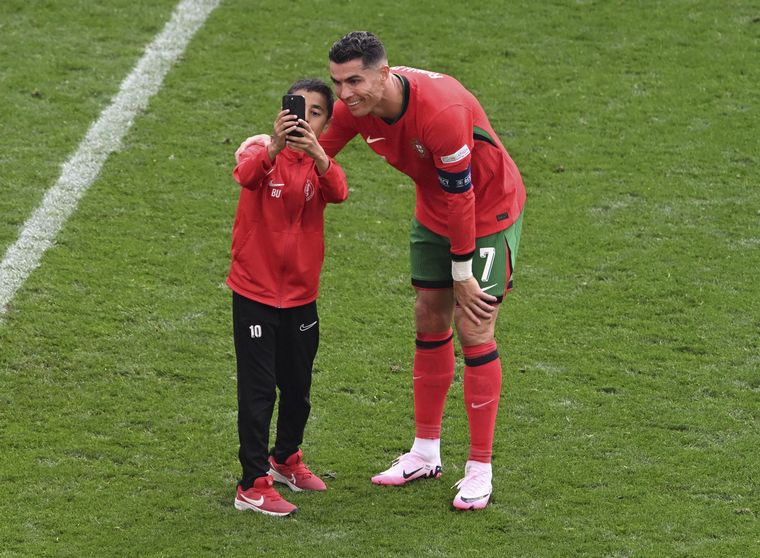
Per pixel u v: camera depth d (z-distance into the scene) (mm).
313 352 17766
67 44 34062
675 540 16953
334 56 16141
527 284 25078
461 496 17750
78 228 26328
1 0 36000
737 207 27969
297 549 16516
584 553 16594
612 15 36406
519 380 21703
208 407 20656
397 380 21797
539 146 30453
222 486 18344
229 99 31938
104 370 21625
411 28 35438
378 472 18922
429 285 18141
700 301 24406
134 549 16484
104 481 18328
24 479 18234
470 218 16766
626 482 18562
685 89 32906
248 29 35281
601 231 27078
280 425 18125
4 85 31828
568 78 33406
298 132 16297
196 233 26484
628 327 23578
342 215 27500
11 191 27516
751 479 18641
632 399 21141
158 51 34031
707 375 21906
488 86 32906
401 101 16500
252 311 17156
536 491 18281
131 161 29062
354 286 24922
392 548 16594
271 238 16984
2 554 16297
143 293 24188
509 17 36219
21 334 22531
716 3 37000
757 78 33375
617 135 30969
